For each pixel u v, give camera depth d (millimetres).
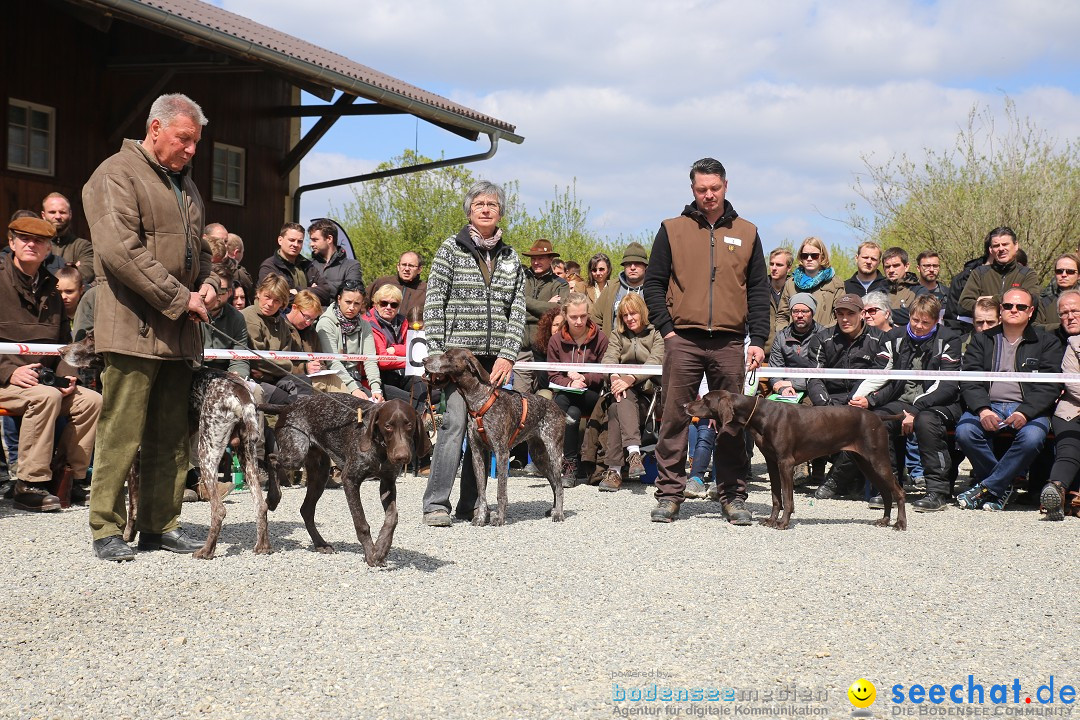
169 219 5324
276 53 11336
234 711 3170
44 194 12844
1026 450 7805
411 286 11367
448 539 6070
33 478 6812
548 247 11148
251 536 6004
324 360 9062
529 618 4262
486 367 6801
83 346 5805
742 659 3756
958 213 20875
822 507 8109
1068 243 20344
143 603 4387
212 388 5402
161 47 13508
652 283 7066
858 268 11055
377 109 15508
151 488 5527
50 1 11141
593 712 3199
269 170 16547
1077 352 7941
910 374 8367
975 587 5027
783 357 9453
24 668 3551
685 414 6973
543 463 6996
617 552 5762
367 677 3490
